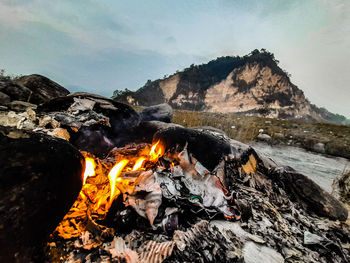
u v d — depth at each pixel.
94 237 1.53
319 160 7.47
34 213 1.06
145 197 1.79
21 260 1.03
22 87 5.05
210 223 2.05
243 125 12.96
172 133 3.10
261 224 2.26
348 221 2.83
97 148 2.93
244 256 1.68
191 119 10.80
